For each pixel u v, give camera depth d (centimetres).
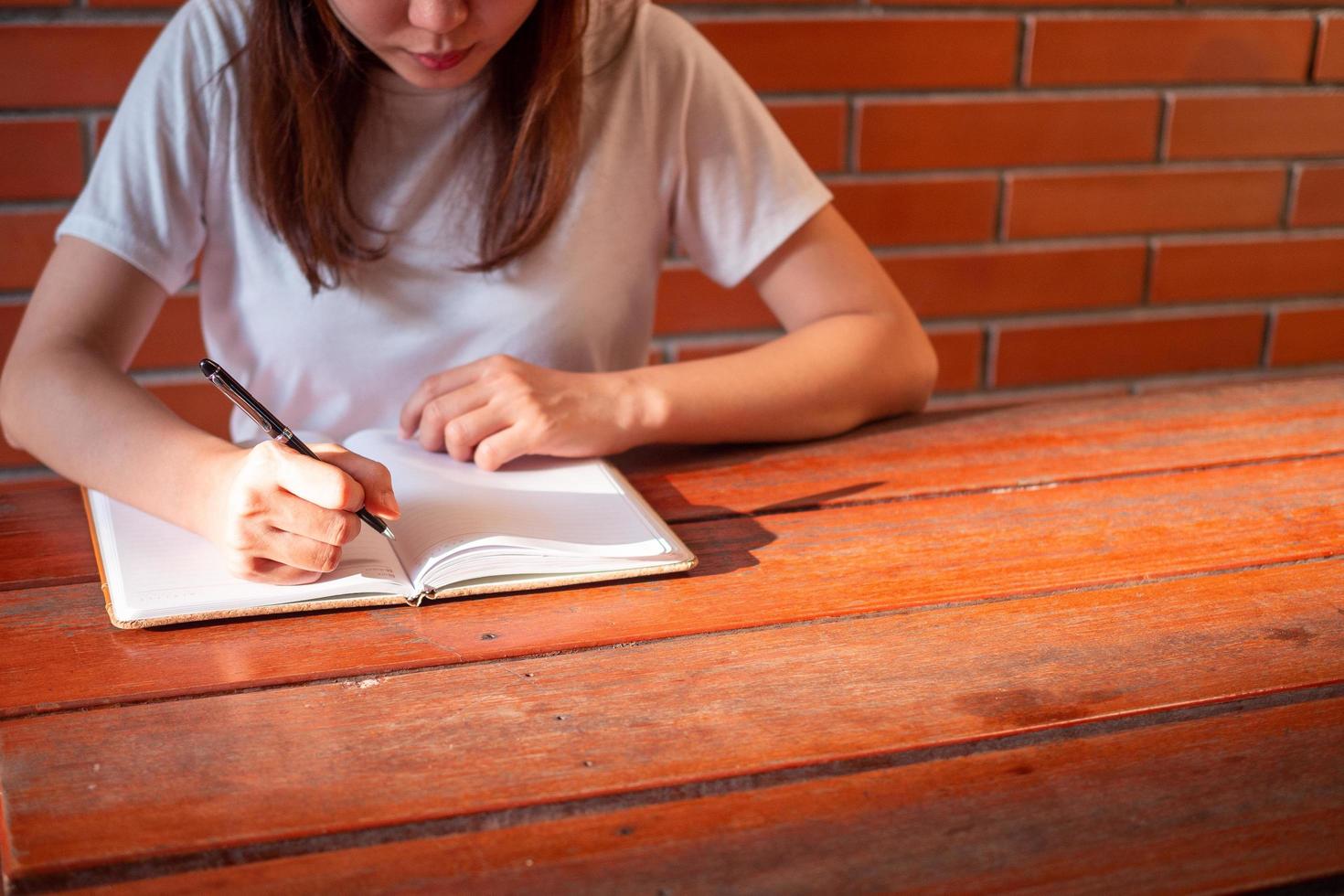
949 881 49
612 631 70
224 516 74
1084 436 106
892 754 58
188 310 162
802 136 172
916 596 75
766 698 63
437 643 69
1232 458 100
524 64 105
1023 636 69
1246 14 184
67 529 86
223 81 106
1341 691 63
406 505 83
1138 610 72
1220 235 194
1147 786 55
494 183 108
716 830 52
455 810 54
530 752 58
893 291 120
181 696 63
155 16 151
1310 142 192
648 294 122
